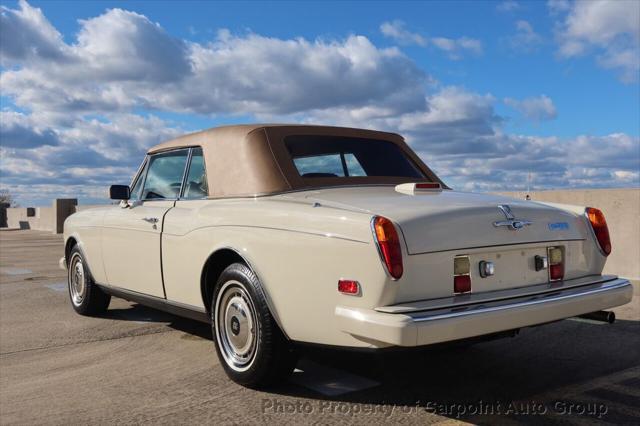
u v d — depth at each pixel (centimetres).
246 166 405
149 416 334
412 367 421
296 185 397
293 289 337
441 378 396
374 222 303
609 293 363
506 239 340
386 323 286
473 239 326
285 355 358
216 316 395
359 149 453
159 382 395
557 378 396
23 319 606
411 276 304
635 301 658
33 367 438
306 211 340
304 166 413
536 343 487
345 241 311
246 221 371
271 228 352
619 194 818
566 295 342
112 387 387
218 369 422
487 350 467
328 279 318
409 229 306
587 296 350
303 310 332
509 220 343
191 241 418
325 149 433
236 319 380
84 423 327
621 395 364
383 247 297
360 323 298
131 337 525
